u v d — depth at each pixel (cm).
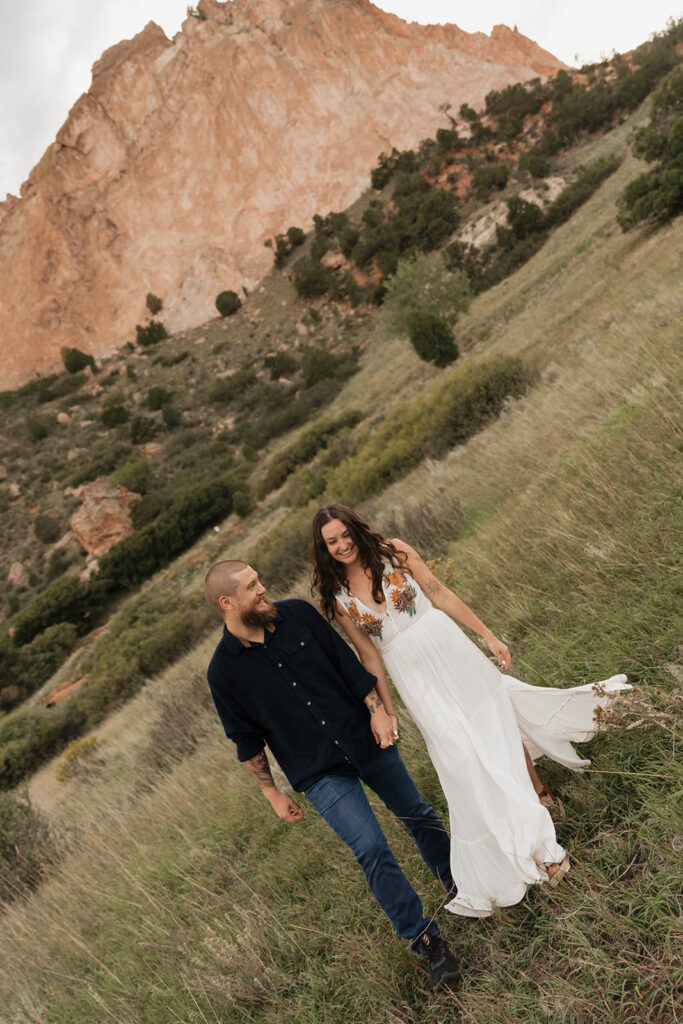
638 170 4081
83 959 427
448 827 291
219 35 13025
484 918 233
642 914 190
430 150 8944
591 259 2891
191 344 9262
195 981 305
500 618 434
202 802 540
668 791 217
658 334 766
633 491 417
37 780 1452
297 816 254
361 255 7650
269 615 238
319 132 11850
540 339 1914
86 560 4647
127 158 12569
